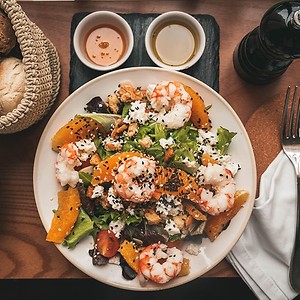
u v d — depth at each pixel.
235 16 0.45
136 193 0.37
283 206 0.43
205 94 0.40
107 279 0.39
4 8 0.37
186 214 0.39
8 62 0.39
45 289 0.55
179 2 0.44
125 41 0.43
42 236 0.43
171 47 0.43
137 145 0.40
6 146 0.43
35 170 0.40
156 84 0.40
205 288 0.54
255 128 0.44
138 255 0.39
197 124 0.41
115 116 0.40
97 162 0.40
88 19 0.42
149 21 0.44
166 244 0.39
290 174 0.43
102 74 0.43
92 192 0.39
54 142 0.40
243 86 0.44
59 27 0.44
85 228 0.39
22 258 0.43
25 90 0.38
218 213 0.38
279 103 0.44
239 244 0.43
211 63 0.44
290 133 0.43
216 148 0.40
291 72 0.44
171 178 0.38
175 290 0.54
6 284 0.54
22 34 0.37
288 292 0.43
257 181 0.44
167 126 0.39
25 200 0.43
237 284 0.54
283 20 0.38
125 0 0.44
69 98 0.40
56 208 0.40
